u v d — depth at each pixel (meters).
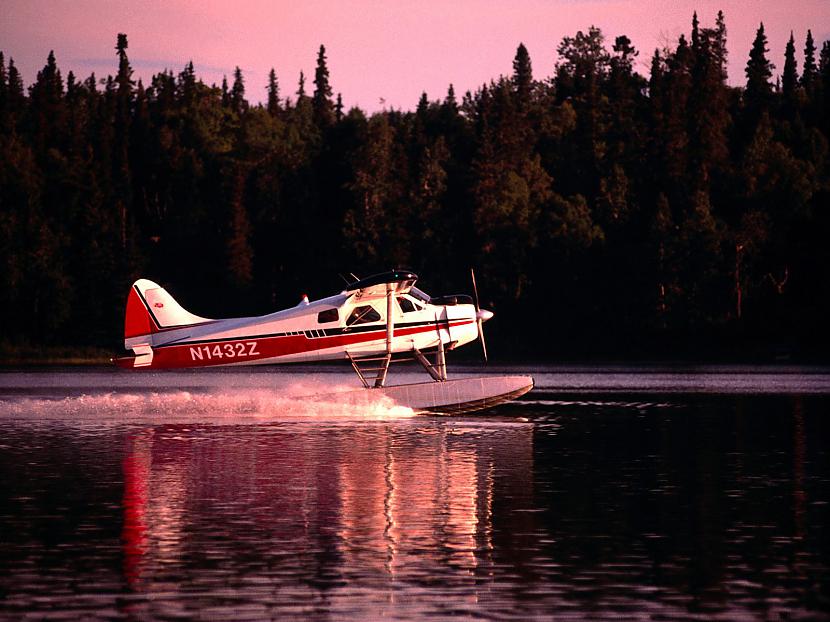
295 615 14.31
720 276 115.81
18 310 120.44
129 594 15.18
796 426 37.47
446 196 139.38
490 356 117.12
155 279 133.12
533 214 129.38
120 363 37.59
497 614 14.35
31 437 32.62
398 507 21.05
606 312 120.75
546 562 16.91
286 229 140.88
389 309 38.12
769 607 14.67
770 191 129.62
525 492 22.78
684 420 39.72
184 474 25.05
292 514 20.34
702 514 20.50
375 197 132.88
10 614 14.30
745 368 90.50
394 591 15.34
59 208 131.62
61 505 21.14
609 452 29.56
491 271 124.94
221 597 15.05
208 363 37.81
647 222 130.88
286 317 37.88
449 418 39.94
